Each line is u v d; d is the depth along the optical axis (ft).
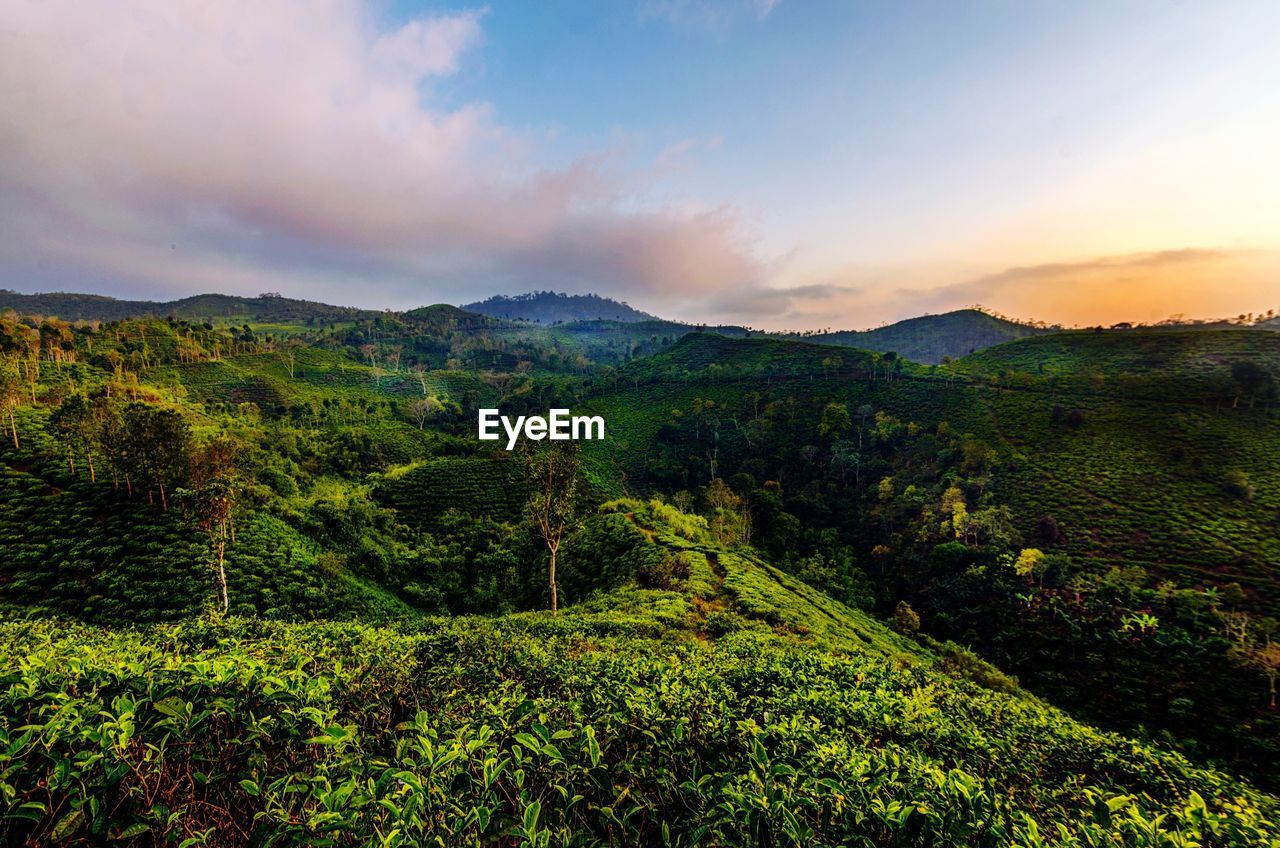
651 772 12.98
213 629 52.06
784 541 254.06
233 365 440.04
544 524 116.98
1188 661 142.20
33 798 10.09
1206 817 16.80
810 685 36.58
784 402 400.67
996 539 214.48
